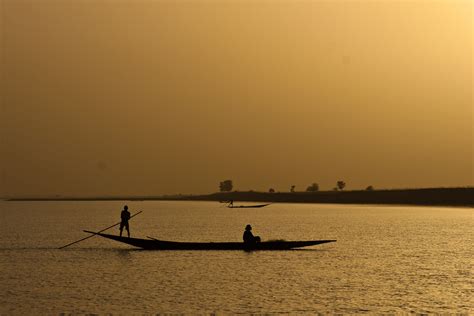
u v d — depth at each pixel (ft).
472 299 449.06
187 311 408.87
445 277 547.08
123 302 435.53
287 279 529.45
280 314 401.49
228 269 583.99
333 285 503.61
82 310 411.34
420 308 420.36
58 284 505.66
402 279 533.96
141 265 610.65
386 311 411.34
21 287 492.54
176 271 570.87
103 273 560.61
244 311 409.28
